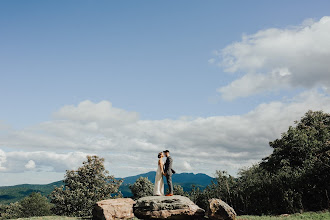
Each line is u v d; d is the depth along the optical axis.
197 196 42.75
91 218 15.86
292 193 22.48
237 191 31.67
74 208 31.69
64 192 33.19
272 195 24.98
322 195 22.38
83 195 32.06
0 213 78.56
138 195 60.34
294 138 30.31
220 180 37.12
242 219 16.17
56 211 32.22
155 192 15.52
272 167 31.80
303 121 39.47
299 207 21.86
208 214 13.49
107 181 36.75
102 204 14.03
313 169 24.00
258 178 34.22
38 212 73.44
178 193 51.34
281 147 31.64
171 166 15.47
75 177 35.09
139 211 14.23
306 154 28.73
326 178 22.83
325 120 37.44
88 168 35.75
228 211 13.30
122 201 14.80
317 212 19.36
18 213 74.75
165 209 13.85
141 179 62.12
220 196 35.69
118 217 13.56
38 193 81.25
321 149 26.91
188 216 13.84
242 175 41.81
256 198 26.67
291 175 25.83
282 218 16.70
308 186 23.34
